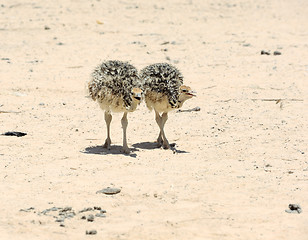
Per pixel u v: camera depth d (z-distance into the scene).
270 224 11.58
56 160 15.79
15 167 15.05
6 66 29.38
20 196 12.98
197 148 17.27
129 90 16.25
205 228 11.37
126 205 12.59
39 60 31.09
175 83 16.91
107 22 41.88
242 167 15.30
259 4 50.84
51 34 38.09
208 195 13.16
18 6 46.62
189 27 41.22
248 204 12.64
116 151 16.92
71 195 13.09
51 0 48.69
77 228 11.31
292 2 52.19
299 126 19.33
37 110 21.72
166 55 32.53
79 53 32.97
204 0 51.19
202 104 22.72
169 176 14.48
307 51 33.06
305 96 23.38
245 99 23.22
